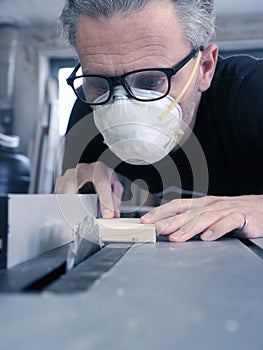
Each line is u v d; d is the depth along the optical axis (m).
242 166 0.99
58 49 3.38
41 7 3.06
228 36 3.18
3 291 0.29
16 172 2.33
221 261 0.41
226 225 0.60
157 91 0.71
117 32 0.66
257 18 3.13
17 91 3.43
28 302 0.26
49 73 3.50
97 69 0.70
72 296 0.27
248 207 0.67
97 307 0.25
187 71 0.73
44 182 2.41
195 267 0.38
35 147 2.49
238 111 0.86
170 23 0.67
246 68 0.91
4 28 3.26
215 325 0.22
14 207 0.40
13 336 0.20
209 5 0.76
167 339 0.20
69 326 0.22
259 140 0.86
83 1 0.67
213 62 0.85
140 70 0.68
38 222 0.46
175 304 0.26
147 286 0.30
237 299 0.27
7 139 2.46
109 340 0.20
